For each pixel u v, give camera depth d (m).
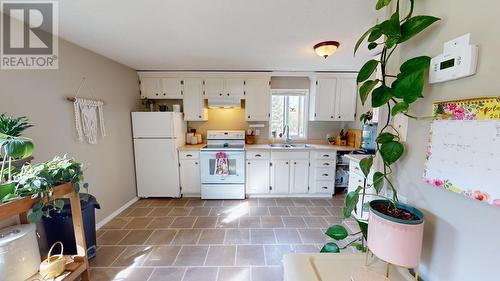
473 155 0.63
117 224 2.60
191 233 2.40
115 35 2.00
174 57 2.72
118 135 2.95
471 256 0.65
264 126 3.95
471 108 0.63
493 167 0.58
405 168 0.94
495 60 0.58
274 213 2.91
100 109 2.54
